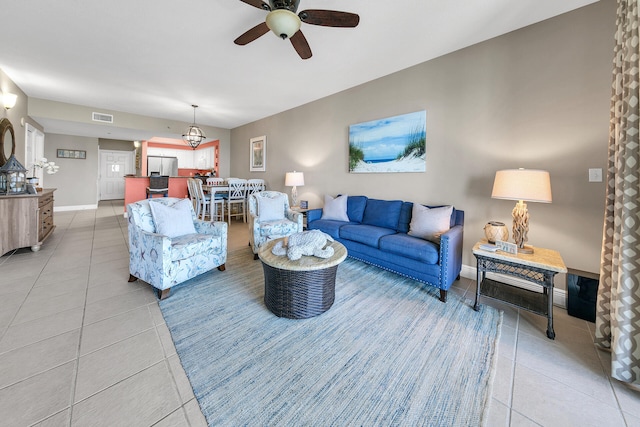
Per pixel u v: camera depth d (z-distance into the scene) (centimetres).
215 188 522
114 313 195
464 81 276
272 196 369
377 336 175
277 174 559
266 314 200
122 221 548
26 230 327
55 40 270
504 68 249
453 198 289
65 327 175
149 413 115
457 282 266
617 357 137
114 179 928
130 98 459
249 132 644
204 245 253
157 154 942
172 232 256
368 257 286
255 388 130
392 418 116
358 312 206
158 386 130
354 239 296
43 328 173
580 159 213
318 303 198
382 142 352
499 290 230
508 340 172
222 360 149
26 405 116
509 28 240
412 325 189
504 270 199
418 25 235
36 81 384
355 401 124
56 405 117
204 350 158
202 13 225
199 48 283
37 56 306
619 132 148
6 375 132
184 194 680
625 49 145
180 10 221
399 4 208
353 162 390
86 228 477
